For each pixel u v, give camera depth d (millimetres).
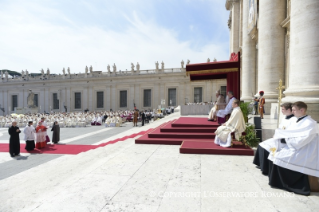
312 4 5578
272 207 2678
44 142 11320
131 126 23234
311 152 3064
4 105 53000
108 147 7383
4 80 54188
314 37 5570
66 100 48812
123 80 45469
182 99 41812
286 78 9219
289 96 6172
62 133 17672
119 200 2895
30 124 10688
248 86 14148
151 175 3824
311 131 3070
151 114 30969
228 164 4445
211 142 6141
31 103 46500
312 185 3094
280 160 3195
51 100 50062
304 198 2920
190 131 7418
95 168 4270
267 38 9555
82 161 5738
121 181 3557
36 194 3711
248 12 14125
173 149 5867
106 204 2789
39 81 50531
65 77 49344
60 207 2732
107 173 3949
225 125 5781
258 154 4160
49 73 51344
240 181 3520
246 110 6961
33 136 10688
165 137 7074
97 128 21766
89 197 2990
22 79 52938
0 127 26547
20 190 4020
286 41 9273
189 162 4594
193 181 3527
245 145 5508
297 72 5918
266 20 9578
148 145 6438
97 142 12945
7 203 3334
